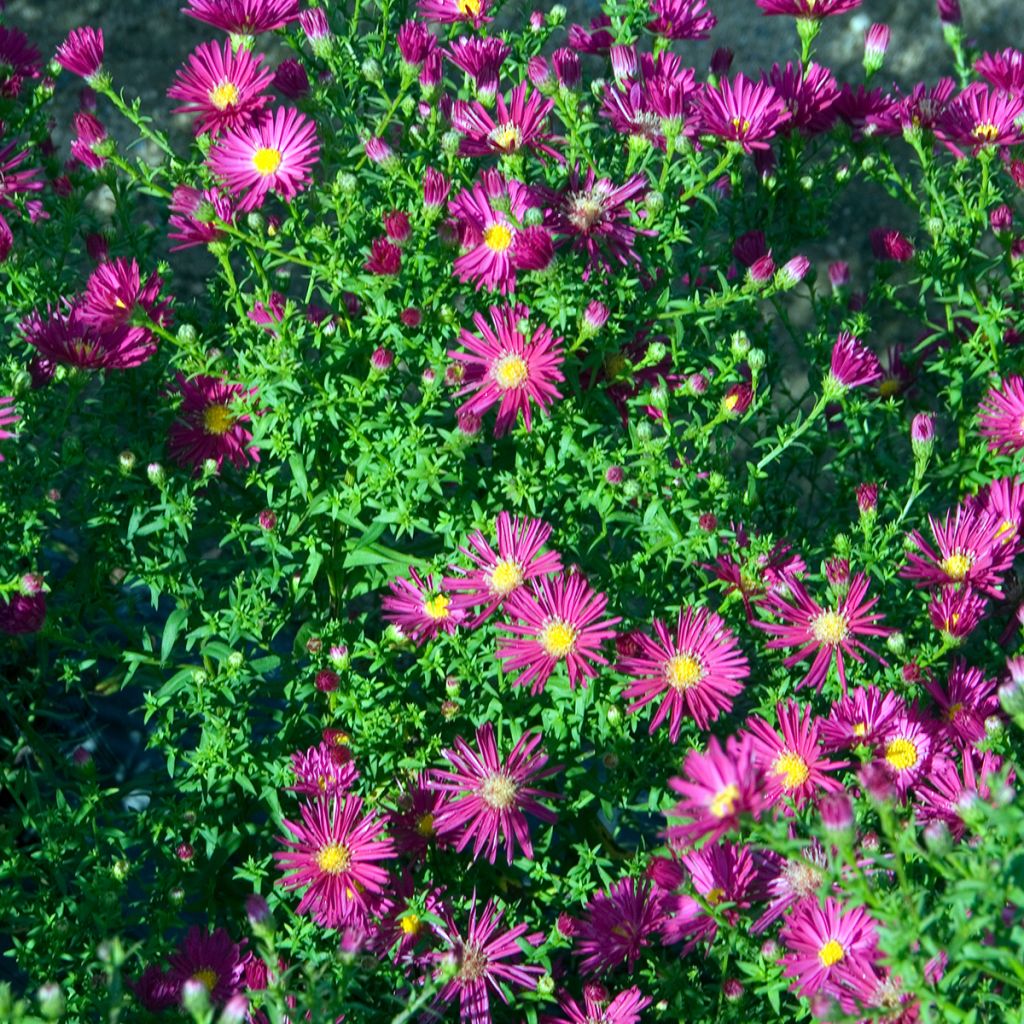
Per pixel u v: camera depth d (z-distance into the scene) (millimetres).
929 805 428
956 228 543
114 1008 336
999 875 338
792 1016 432
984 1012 365
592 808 500
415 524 472
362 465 472
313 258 492
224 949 442
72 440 489
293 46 525
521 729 467
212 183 501
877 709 441
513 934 442
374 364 463
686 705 469
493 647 467
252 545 504
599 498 469
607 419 503
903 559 491
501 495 489
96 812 467
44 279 516
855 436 536
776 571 462
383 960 444
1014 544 470
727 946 425
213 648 471
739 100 490
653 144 497
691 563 469
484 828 435
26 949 434
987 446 537
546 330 472
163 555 504
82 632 508
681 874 429
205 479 486
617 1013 438
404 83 501
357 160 511
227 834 477
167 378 514
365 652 476
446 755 443
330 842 439
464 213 477
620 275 491
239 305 477
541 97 512
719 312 500
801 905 406
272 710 486
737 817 338
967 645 527
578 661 432
